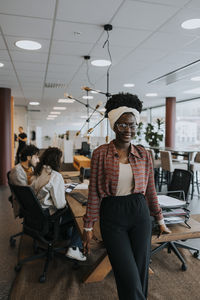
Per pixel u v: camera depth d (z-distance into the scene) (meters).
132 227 1.31
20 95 7.45
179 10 2.23
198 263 2.44
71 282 2.10
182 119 8.61
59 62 3.90
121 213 1.29
